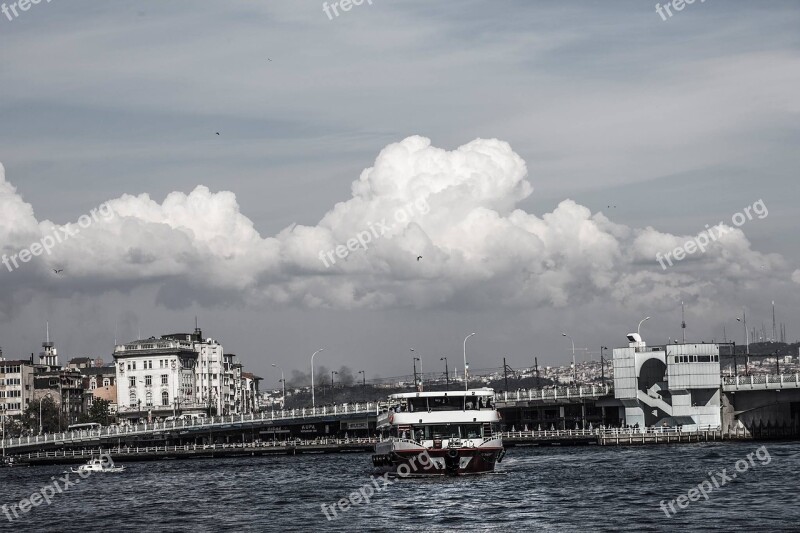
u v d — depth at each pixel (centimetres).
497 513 9938
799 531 8456
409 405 13475
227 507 11531
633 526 8944
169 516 10938
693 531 8612
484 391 13412
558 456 17975
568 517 9556
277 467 18925
